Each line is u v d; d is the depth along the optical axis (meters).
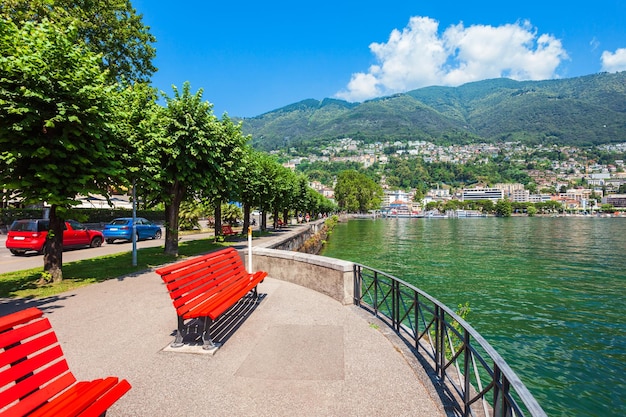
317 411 3.46
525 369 10.15
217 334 5.62
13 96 8.11
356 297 7.46
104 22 22.78
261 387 3.93
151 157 13.20
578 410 8.15
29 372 2.53
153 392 3.83
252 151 32.00
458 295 18.75
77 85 8.81
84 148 8.99
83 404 2.63
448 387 3.98
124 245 21.98
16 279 10.19
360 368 4.41
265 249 10.68
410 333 5.64
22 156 8.34
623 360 10.69
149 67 26.41
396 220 153.88
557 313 15.61
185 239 27.03
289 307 7.09
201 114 15.07
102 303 7.61
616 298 18.30
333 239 53.38
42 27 8.79
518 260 31.69
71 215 9.46
